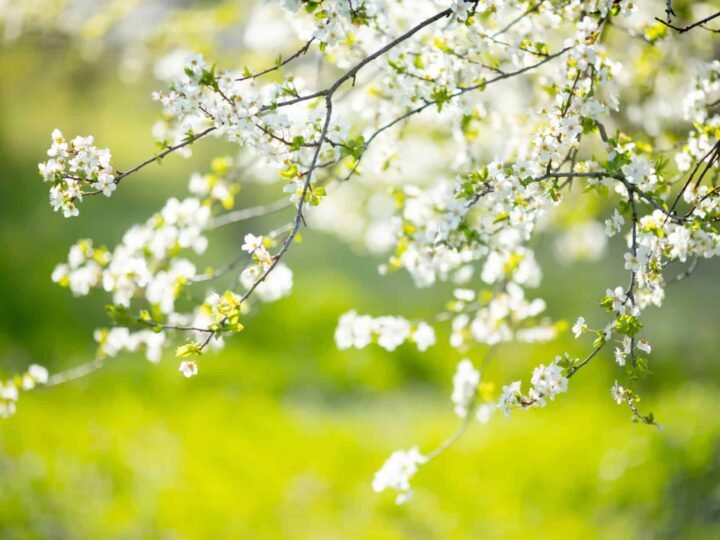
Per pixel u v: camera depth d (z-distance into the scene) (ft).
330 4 8.66
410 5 11.45
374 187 20.15
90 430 25.26
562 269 43.39
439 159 18.43
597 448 25.63
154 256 13.28
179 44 18.79
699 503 21.67
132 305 20.49
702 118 10.93
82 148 8.29
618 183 9.14
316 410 32.42
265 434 28.02
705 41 14.58
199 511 22.29
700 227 8.55
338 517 23.72
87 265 13.10
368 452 27.50
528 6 10.24
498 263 13.21
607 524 22.68
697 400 25.11
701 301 39.45
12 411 12.85
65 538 20.08
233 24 18.62
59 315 34.76
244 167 13.87
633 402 8.74
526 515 23.61
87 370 13.15
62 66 25.71
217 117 8.29
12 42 21.63
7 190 45.60
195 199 13.60
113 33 20.34
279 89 8.51
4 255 36.42
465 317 14.02
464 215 9.61
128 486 22.70
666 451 23.11
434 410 32.45
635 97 15.10
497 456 26.23
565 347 35.63
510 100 14.80
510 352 35.45
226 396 30.58
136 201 54.90
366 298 40.40
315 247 49.88
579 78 9.53
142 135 58.80
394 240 12.21
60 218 45.52
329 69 15.61
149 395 29.86
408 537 23.02
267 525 22.63
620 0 9.03
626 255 8.57
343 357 35.24
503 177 8.72
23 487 21.15
